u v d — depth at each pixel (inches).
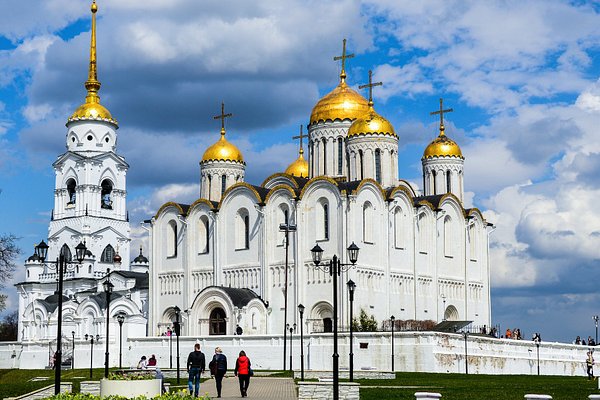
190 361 2164.1
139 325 4473.4
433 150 5275.6
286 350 3791.8
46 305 5585.6
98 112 6333.7
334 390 1883.6
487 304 5044.3
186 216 4788.4
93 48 6387.8
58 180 6323.8
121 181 6402.6
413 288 4525.1
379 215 4362.7
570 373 4274.1
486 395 2161.7
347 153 4712.1
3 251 3850.9
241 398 2137.1
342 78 5029.5
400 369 3526.1
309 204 4320.9
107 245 6250.0
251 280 4500.5
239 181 5236.2
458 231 4926.2
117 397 1641.2
